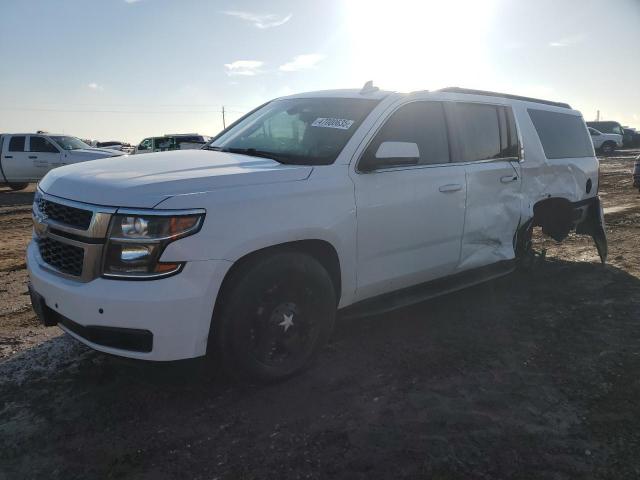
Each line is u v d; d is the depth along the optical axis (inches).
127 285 112.5
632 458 107.4
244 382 131.0
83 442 112.4
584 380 140.3
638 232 346.6
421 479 101.1
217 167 133.9
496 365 149.3
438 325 179.6
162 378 138.9
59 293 119.8
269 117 180.2
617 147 1398.9
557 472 103.3
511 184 199.5
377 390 134.8
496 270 200.7
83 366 146.3
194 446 111.2
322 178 138.5
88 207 116.7
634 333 171.3
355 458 107.3
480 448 110.7
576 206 241.9
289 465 105.3
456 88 189.2
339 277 146.6
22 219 461.1
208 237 115.9
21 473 102.7
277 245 131.6
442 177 169.6
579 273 245.0
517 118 210.5
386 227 153.1
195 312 115.5
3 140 677.9
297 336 137.4
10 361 150.1
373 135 153.1
